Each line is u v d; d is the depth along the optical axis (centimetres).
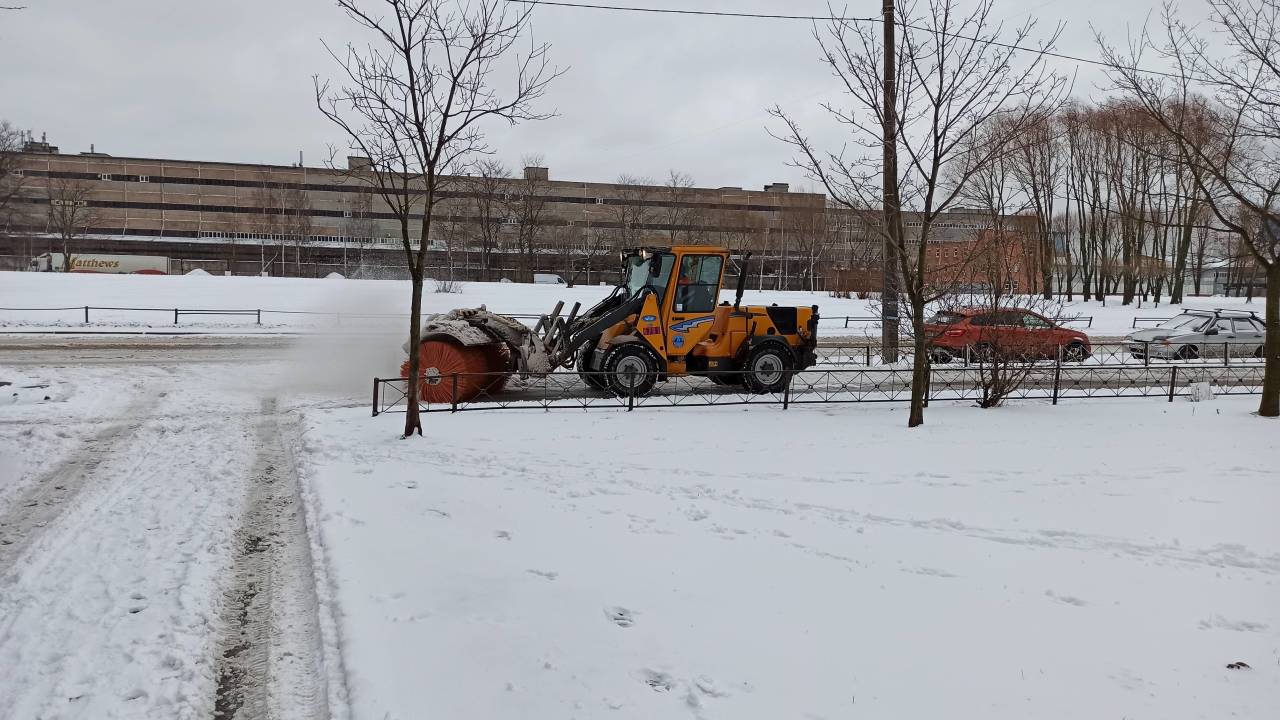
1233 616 488
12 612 499
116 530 655
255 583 560
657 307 1416
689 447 950
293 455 923
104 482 800
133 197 8481
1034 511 704
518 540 618
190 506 722
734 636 457
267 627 495
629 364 1376
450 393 1289
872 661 428
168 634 472
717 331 1465
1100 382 1546
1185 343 2131
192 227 8631
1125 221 3947
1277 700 388
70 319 2783
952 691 397
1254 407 1262
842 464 877
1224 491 764
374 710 376
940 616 489
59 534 643
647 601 506
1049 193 4197
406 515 676
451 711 376
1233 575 557
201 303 3469
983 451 941
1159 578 552
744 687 399
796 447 957
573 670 415
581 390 1441
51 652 448
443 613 483
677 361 1429
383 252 7925
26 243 7506
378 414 1130
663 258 1426
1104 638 459
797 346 1511
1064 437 1022
